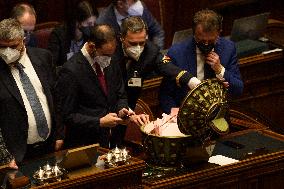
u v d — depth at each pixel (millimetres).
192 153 10117
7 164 9547
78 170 9469
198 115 9906
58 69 11508
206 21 11109
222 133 10078
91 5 13766
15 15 13070
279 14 19031
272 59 15297
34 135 10445
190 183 9953
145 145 10266
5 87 10211
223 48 11758
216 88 9977
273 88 15555
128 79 11438
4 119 10250
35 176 9172
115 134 11461
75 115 10797
